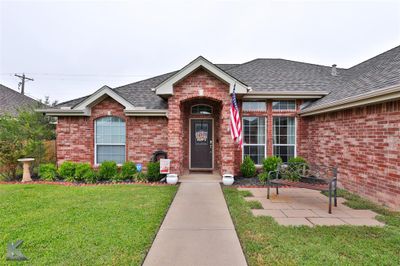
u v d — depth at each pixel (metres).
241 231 4.26
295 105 9.91
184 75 8.27
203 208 5.68
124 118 10.04
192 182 8.36
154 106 9.96
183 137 10.20
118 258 3.33
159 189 7.37
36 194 6.72
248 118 9.97
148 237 4.00
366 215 5.16
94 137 10.14
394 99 5.38
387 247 3.64
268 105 9.84
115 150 10.26
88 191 7.08
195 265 3.24
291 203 6.08
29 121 10.53
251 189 7.56
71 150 10.07
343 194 6.92
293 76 11.03
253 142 9.97
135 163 9.98
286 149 10.00
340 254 3.44
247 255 3.42
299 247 3.64
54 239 3.90
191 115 10.55
